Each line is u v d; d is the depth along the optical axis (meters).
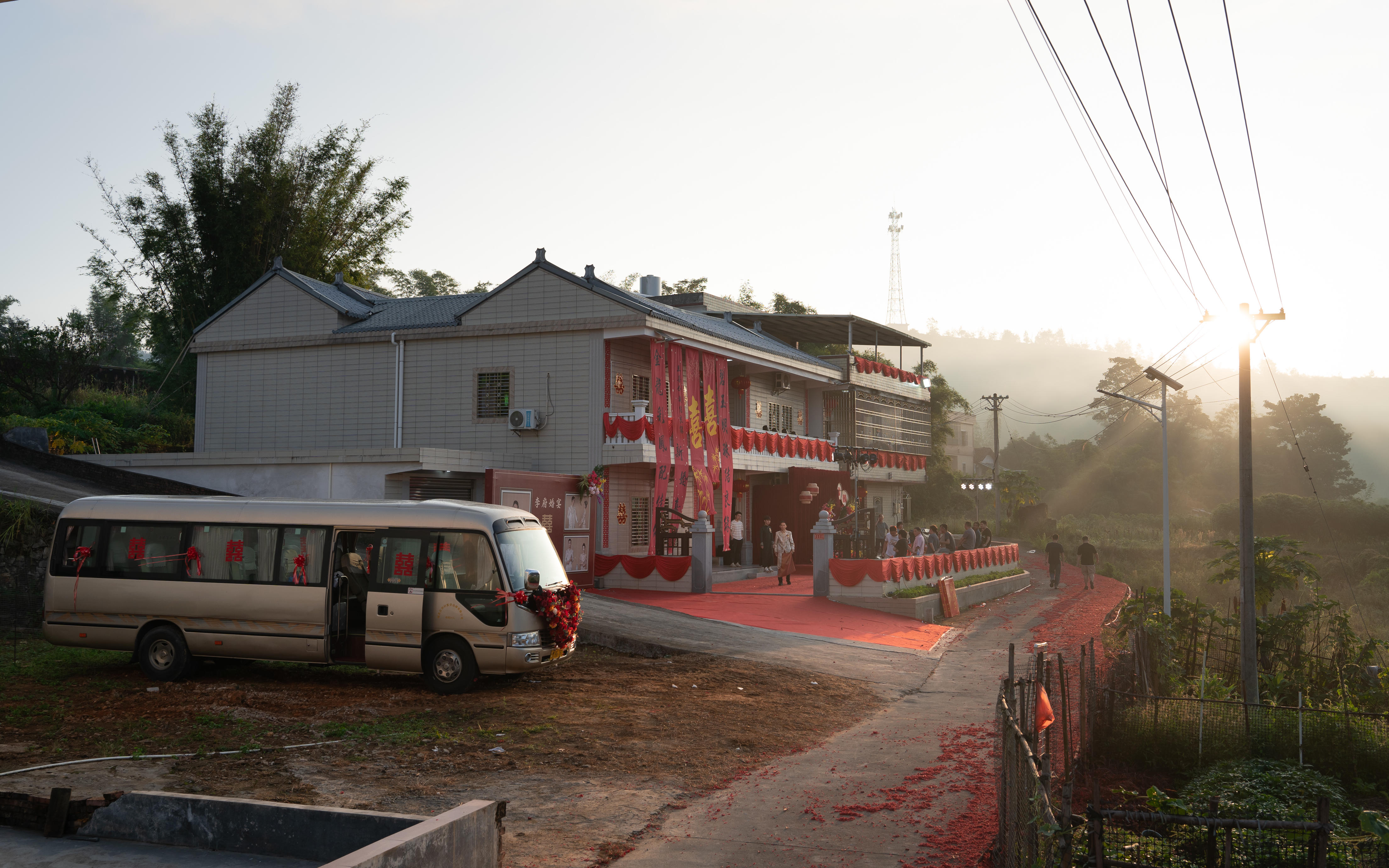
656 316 27.34
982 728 12.80
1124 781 12.08
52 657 15.52
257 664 15.66
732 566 32.59
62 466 25.52
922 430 51.94
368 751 10.45
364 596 14.00
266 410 30.91
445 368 28.98
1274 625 22.23
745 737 11.82
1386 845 7.70
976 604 30.47
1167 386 24.36
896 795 9.48
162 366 44.16
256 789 8.96
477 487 26.05
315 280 34.59
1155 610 19.72
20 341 37.81
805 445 37.75
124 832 6.34
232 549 14.21
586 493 26.42
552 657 13.95
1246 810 9.62
